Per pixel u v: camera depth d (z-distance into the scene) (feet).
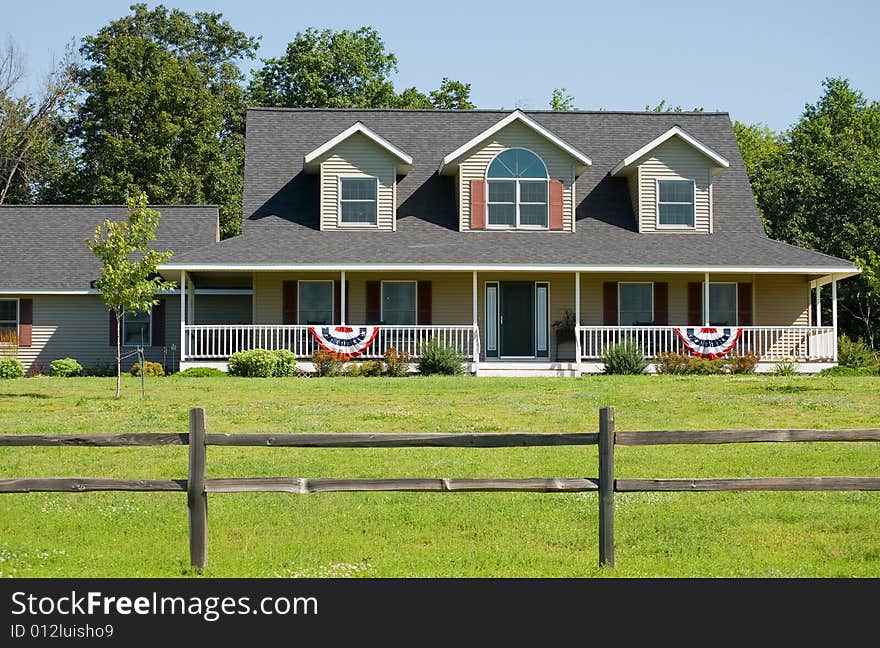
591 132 113.09
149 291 70.95
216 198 159.94
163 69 158.20
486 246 97.76
